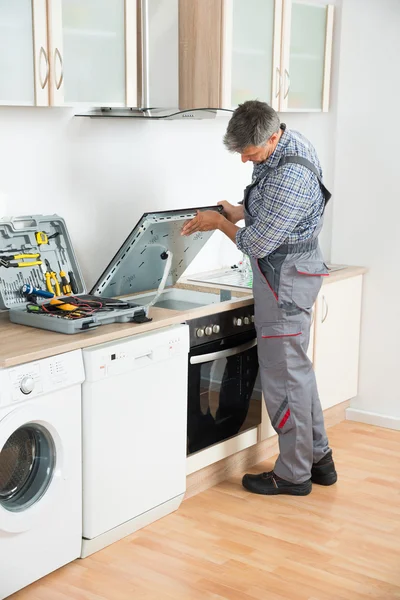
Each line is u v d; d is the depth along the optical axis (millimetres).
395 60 4129
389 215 4258
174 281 3867
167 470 3215
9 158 3166
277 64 3842
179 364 3178
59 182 3379
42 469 2762
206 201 4148
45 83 2916
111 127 3572
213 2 3473
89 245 3555
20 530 2617
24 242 3205
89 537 2916
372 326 4395
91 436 2834
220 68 3512
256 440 3762
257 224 3211
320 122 4469
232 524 3230
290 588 2764
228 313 3467
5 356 2539
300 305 3348
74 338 2789
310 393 3471
